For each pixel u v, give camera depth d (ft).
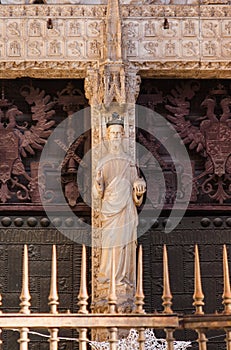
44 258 108.37
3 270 107.86
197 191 110.42
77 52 107.86
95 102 106.63
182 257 108.99
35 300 107.24
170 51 108.27
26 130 110.73
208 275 108.78
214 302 108.17
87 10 108.99
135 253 101.55
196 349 106.32
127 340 77.10
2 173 109.19
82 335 64.34
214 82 112.37
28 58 107.55
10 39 108.17
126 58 107.45
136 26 108.58
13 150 109.81
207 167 110.63
